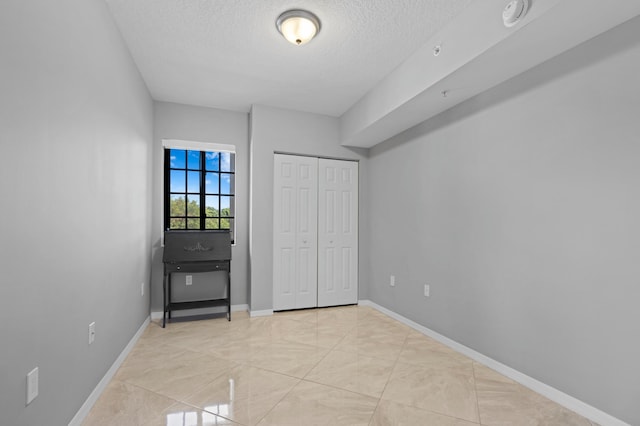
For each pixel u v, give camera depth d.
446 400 2.05
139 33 2.48
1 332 1.13
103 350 2.13
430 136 3.28
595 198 1.86
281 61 2.91
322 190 4.32
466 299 2.79
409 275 3.58
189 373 2.40
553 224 2.09
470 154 2.78
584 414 1.89
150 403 1.99
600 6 1.58
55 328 1.50
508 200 2.41
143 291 3.31
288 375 2.38
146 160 3.42
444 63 2.37
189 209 4.04
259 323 3.62
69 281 1.64
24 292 1.27
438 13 2.22
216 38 2.55
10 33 1.17
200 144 3.96
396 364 2.59
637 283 1.68
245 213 4.20
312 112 4.20
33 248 1.32
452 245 2.97
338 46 2.66
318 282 4.28
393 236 3.91
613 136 1.78
